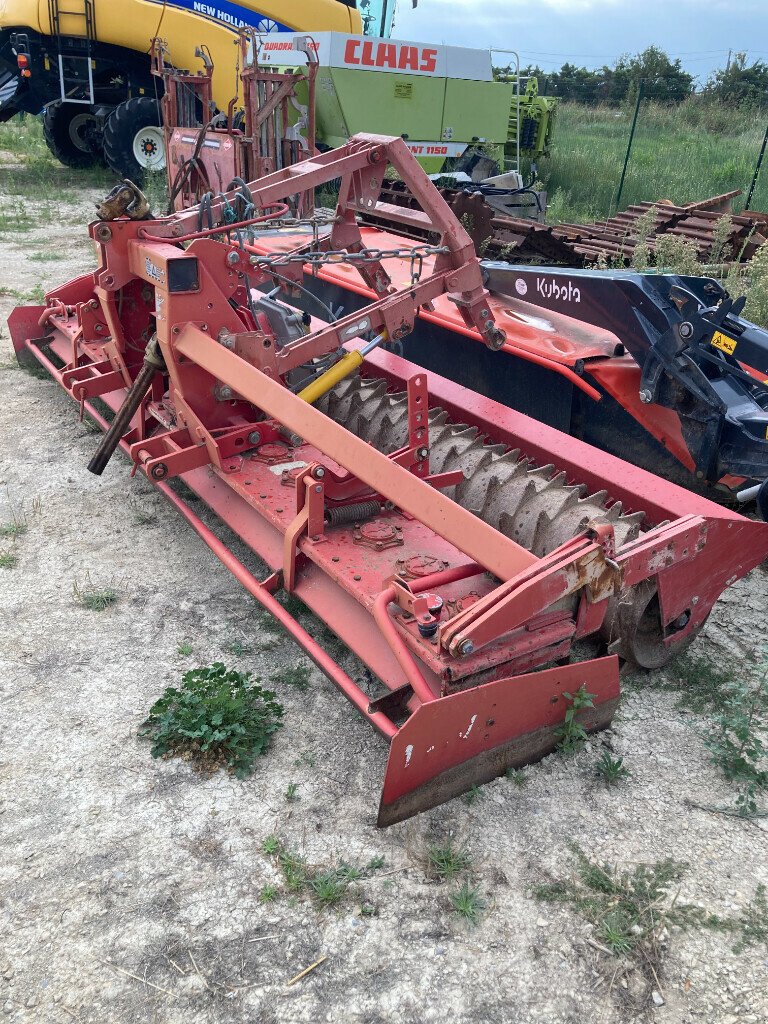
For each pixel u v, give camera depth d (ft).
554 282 15.38
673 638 11.91
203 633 12.86
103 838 9.43
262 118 32.32
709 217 31.01
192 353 13.10
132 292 16.03
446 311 18.21
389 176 32.76
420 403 12.87
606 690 10.60
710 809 10.00
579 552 9.34
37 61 48.44
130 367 16.61
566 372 15.16
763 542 11.93
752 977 8.11
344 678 10.39
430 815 9.78
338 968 8.14
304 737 10.96
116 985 7.94
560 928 8.55
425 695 9.30
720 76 98.17
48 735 10.84
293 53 39.45
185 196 36.14
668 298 14.12
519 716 9.80
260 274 14.06
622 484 12.21
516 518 12.09
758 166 43.14
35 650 12.38
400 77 39.99
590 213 46.32
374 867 9.14
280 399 11.65
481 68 43.37
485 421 14.35
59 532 15.43
